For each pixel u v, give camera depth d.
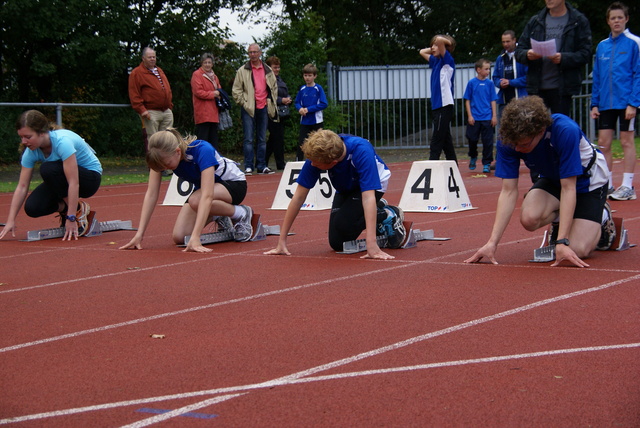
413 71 22.36
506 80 12.77
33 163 7.66
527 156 5.59
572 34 9.41
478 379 3.25
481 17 30.34
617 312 4.26
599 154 5.71
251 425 2.82
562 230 5.48
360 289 5.07
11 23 18.98
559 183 5.82
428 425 2.78
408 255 6.32
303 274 5.62
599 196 5.78
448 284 5.13
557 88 9.50
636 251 6.11
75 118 17.12
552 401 2.97
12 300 5.05
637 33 27.03
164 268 6.05
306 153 5.96
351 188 6.50
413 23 33.00
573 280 5.10
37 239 7.79
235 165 7.27
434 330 4.02
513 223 7.97
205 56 14.85
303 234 7.70
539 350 3.62
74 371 3.53
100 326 4.32
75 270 6.08
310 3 29.03
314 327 4.15
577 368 3.35
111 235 8.02
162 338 4.04
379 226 6.60
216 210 7.12
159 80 14.77
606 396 3.00
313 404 3.02
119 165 17.81
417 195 9.20
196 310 4.62
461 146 22.91
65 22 19.31
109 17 20.16
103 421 2.90
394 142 22.88
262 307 4.64
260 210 9.84
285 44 21.78
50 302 4.96
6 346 3.97
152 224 8.86
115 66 20.14
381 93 22.47
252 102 15.17
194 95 14.85
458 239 7.09
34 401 3.15
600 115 9.34
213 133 15.09
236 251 6.78
